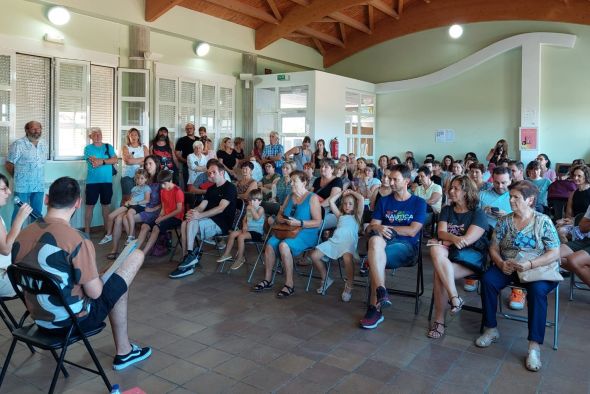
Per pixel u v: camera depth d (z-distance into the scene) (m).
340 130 10.52
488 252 3.49
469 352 3.10
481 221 3.43
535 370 2.84
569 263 3.77
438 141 11.27
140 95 7.98
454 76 10.91
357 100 11.23
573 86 9.71
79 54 7.29
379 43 11.80
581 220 4.03
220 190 5.25
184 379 2.72
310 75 9.76
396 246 3.77
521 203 3.14
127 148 7.49
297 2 9.37
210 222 5.10
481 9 10.46
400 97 11.70
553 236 3.05
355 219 4.32
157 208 5.68
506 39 10.17
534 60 9.90
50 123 7.07
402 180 3.92
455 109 11.02
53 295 2.27
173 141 8.78
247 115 10.12
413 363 2.94
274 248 4.42
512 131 10.39
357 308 3.95
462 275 3.40
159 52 8.51
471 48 10.73
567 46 9.62
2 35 6.45
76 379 2.71
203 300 4.14
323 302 4.10
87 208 7.00
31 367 2.85
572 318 3.73
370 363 2.94
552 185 6.02
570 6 9.55
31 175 6.19
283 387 2.64
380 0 10.54
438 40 11.10
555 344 3.15
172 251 5.57
